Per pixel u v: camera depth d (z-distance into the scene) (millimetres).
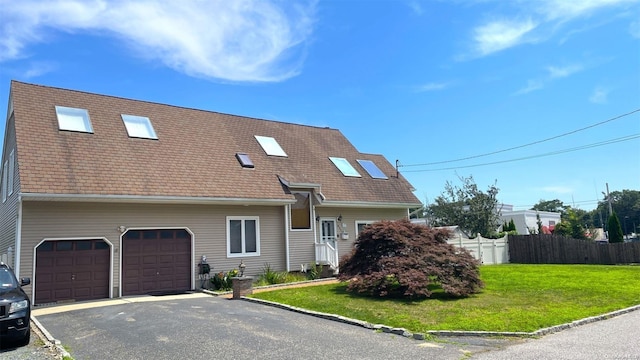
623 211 80062
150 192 14969
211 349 7621
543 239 25828
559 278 16641
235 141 20391
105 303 13000
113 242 14680
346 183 22000
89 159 15000
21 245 13086
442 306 11281
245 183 17797
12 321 7996
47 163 13984
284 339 8336
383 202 22297
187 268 16203
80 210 14195
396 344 8031
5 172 17688
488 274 18156
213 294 14750
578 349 7527
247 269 17641
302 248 19594
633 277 16812
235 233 17625
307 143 23875
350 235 21844
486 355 7234
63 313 11445
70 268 13922
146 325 9562
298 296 13078
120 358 7176
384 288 12758
